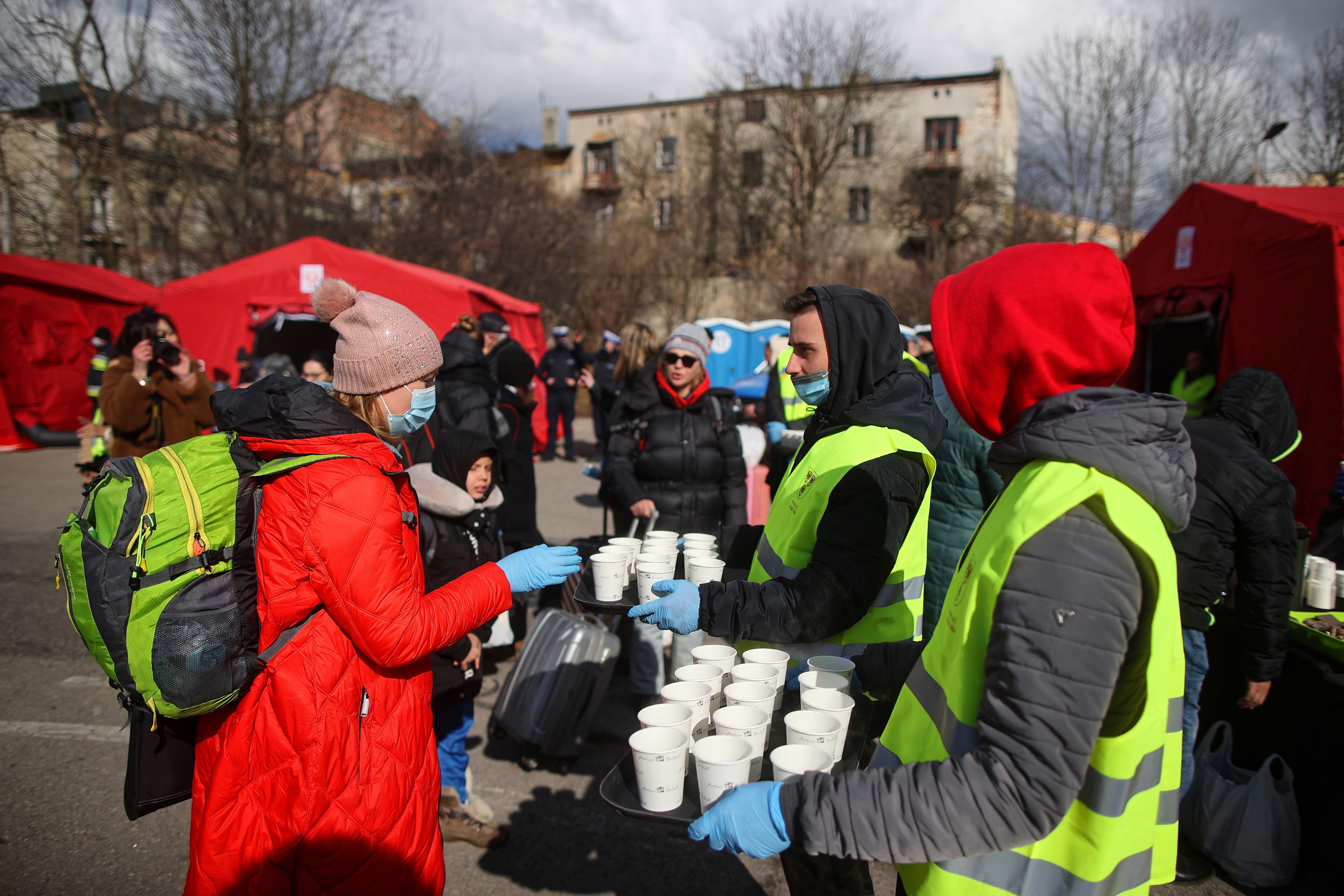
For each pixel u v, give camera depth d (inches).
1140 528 41.2
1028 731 40.3
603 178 1627.7
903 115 1473.9
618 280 1172.5
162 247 743.7
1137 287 309.7
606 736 149.6
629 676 179.0
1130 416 42.1
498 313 235.9
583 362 515.2
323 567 61.2
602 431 510.6
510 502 196.1
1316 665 109.0
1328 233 199.8
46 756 139.5
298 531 61.3
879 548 65.8
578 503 372.2
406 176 922.7
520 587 73.7
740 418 276.7
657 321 1245.1
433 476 109.3
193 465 61.8
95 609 58.6
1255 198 239.3
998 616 42.5
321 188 815.7
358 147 879.1
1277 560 101.1
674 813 54.4
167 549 58.9
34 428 480.4
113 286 524.4
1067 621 40.2
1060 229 985.5
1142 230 856.9
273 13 726.5
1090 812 44.2
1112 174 847.7
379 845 64.2
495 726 148.6
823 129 1291.8
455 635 66.9
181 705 59.1
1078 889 44.4
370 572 61.4
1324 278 200.7
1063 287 46.3
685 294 1239.5
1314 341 203.0
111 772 134.9
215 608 59.6
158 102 709.3
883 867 115.8
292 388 64.6
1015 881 46.1
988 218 1227.2
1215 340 284.4
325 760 61.8
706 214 1332.4
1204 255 257.9
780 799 46.4
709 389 165.5
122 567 58.4
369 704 64.9
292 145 789.2
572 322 1105.4
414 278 422.3
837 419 76.4
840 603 64.6
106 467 61.7
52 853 112.6
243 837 62.0
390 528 63.1
